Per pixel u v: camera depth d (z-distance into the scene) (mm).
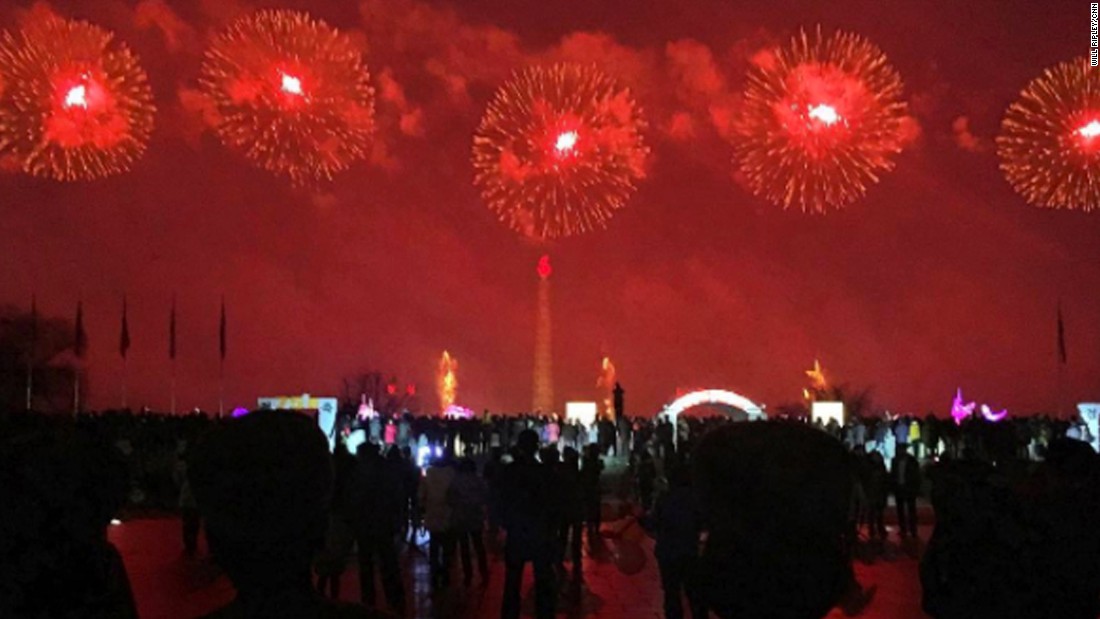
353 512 15086
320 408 33531
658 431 43125
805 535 3873
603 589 19750
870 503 26625
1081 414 41969
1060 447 6336
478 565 21562
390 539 15469
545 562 13297
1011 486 5801
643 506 31203
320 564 14953
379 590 19156
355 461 15289
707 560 4055
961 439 40219
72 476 4746
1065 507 5684
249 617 3625
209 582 19703
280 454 3598
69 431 4977
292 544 3617
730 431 4023
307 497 3605
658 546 12773
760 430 3996
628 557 14391
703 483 4008
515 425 51031
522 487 13297
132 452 34281
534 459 13461
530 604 17828
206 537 3725
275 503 3557
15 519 4641
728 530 3934
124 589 5055
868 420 52344
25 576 4625
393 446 17078
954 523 5805
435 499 19047
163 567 21688
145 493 34125
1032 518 5633
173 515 33281
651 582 20656
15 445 4828
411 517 26562
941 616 5848
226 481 3564
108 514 4906
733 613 3992
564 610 17375
